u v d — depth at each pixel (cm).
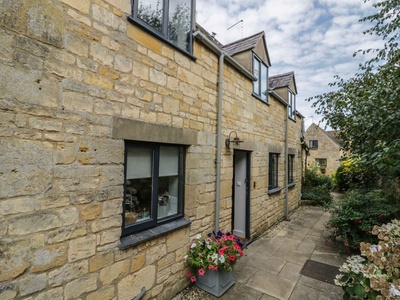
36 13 171
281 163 734
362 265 259
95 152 211
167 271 293
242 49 546
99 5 215
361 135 370
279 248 488
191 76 336
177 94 309
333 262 421
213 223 388
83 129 201
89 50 206
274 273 379
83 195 201
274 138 676
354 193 594
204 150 365
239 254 330
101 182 216
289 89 831
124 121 236
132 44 246
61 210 186
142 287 258
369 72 389
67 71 190
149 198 288
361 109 344
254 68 562
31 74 169
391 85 320
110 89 223
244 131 499
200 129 356
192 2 345
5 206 156
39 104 173
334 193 1325
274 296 315
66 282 189
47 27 178
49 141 179
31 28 169
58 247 184
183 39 328
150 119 267
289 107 830
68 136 191
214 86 391
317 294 320
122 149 235
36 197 171
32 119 169
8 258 157
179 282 312
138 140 256
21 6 164
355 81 448
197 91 349
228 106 439
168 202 324
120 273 233
